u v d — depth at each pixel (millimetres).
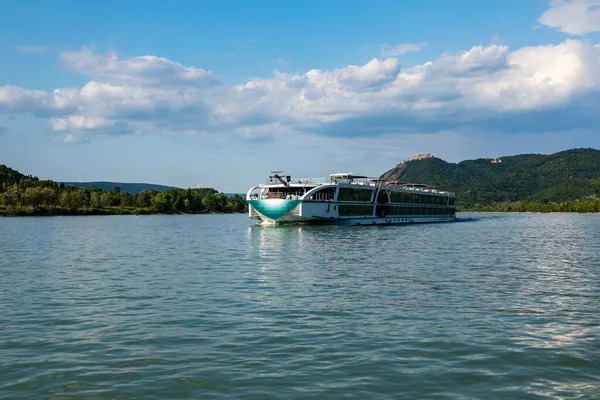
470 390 16844
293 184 114562
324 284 37188
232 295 32812
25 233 101438
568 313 27781
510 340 22406
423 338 22656
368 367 18875
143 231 110875
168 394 16516
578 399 16234
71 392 16688
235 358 19875
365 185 127875
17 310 28562
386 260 52688
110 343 21953
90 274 42844
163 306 29453
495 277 41000
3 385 17250
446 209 176125
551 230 116438
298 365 19078
